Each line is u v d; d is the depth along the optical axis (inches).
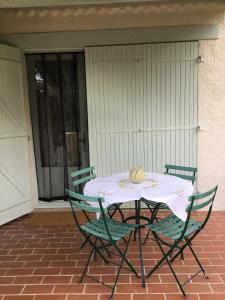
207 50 155.6
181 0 143.2
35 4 128.0
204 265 112.2
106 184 115.6
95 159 168.7
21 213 165.8
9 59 155.5
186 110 161.0
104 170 169.3
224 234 137.4
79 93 173.9
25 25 159.8
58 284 103.5
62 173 181.8
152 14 154.5
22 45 161.8
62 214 170.1
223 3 149.6
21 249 129.6
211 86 158.2
